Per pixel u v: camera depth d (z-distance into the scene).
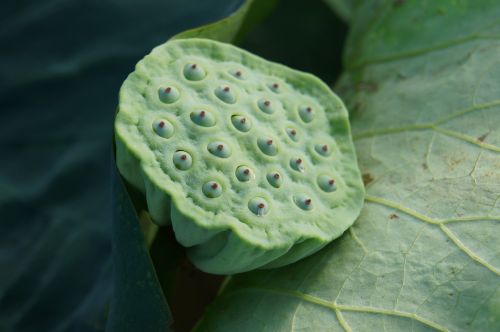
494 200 0.62
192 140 0.60
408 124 0.67
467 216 0.62
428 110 0.67
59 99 0.78
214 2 0.79
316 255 0.63
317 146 0.63
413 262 0.62
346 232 0.63
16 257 0.74
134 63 0.79
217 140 0.61
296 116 0.64
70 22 0.80
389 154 0.66
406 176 0.65
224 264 0.61
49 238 0.74
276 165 0.62
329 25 0.83
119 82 0.79
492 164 0.63
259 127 0.62
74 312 0.72
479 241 0.61
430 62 0.69
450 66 0.68
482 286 0.60
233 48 0.64
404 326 0.60
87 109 0.78
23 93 0.78
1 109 0.78
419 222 0.63
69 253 0.74
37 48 0.80
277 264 0.62
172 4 0.79
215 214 0.59
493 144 0.64
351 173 0.64
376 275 0.62
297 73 0.65
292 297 0.62
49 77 0.79
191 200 0.59
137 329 0.62
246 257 0.60
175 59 0.62
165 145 0.60
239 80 0.63
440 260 0.61
